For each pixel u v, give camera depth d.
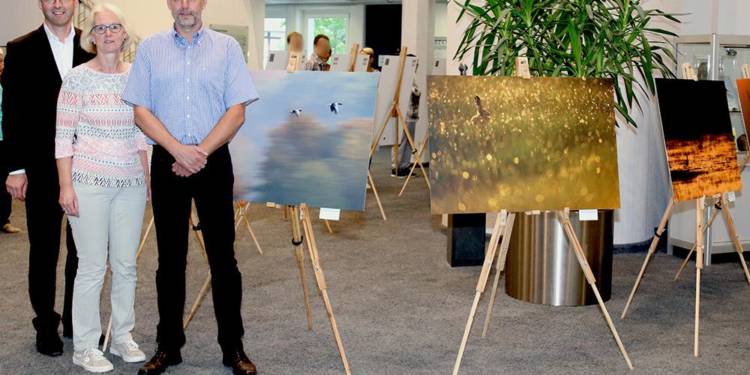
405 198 8.58
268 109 3.51
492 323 4.11
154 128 3.06
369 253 5.82
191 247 5.83
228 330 3.26
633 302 4.54
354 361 3.52
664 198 6.30
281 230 6.71
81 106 3.16
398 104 8.02
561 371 3.42
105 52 3.19
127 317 3.45
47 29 3.36
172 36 3.14
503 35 4.36
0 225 6.44
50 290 3.48
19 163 3.33
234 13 11.82
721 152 4.08
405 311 4.32
